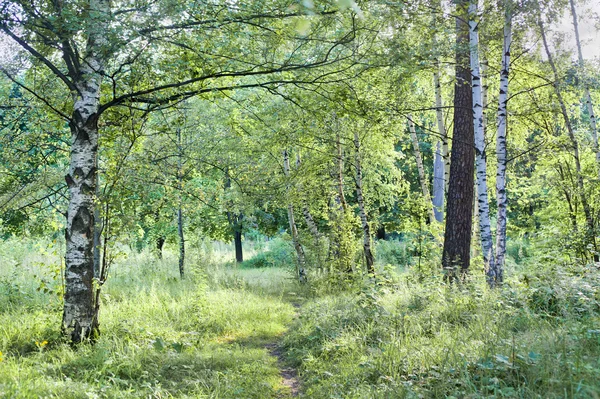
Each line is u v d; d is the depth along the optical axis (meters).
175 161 12.31
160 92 7.85
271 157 16.31
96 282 7.48
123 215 8.31
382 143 15.54
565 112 13.78
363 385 4.93
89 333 7.29
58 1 6.46
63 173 9.85
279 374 6.52
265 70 7.67
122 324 7.91
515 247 24.02
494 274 9.45
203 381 5.55
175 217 18.78
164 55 7.73
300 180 14.94
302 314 10.30
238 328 9.26
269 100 12.60
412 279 11.55
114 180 8.34
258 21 6.82
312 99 8.18
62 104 8.59
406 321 7.02
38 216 11.22
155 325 8.41
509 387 3.75
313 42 7.39
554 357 4.15
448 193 11.53
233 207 13.91
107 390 4.96
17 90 9.52
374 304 8.38
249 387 5.62
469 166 11.31
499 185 10.66
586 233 13.75
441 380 4.38
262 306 11.52
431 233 15.01
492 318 6.30
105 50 6.21
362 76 7.98
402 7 6.93
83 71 7.31
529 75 13.34
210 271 17.02
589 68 12.50
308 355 6.81
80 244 7.34
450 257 11.23
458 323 6.64
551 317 5.82
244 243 36.84
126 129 8.52
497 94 15.61
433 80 14.98
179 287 13.62
